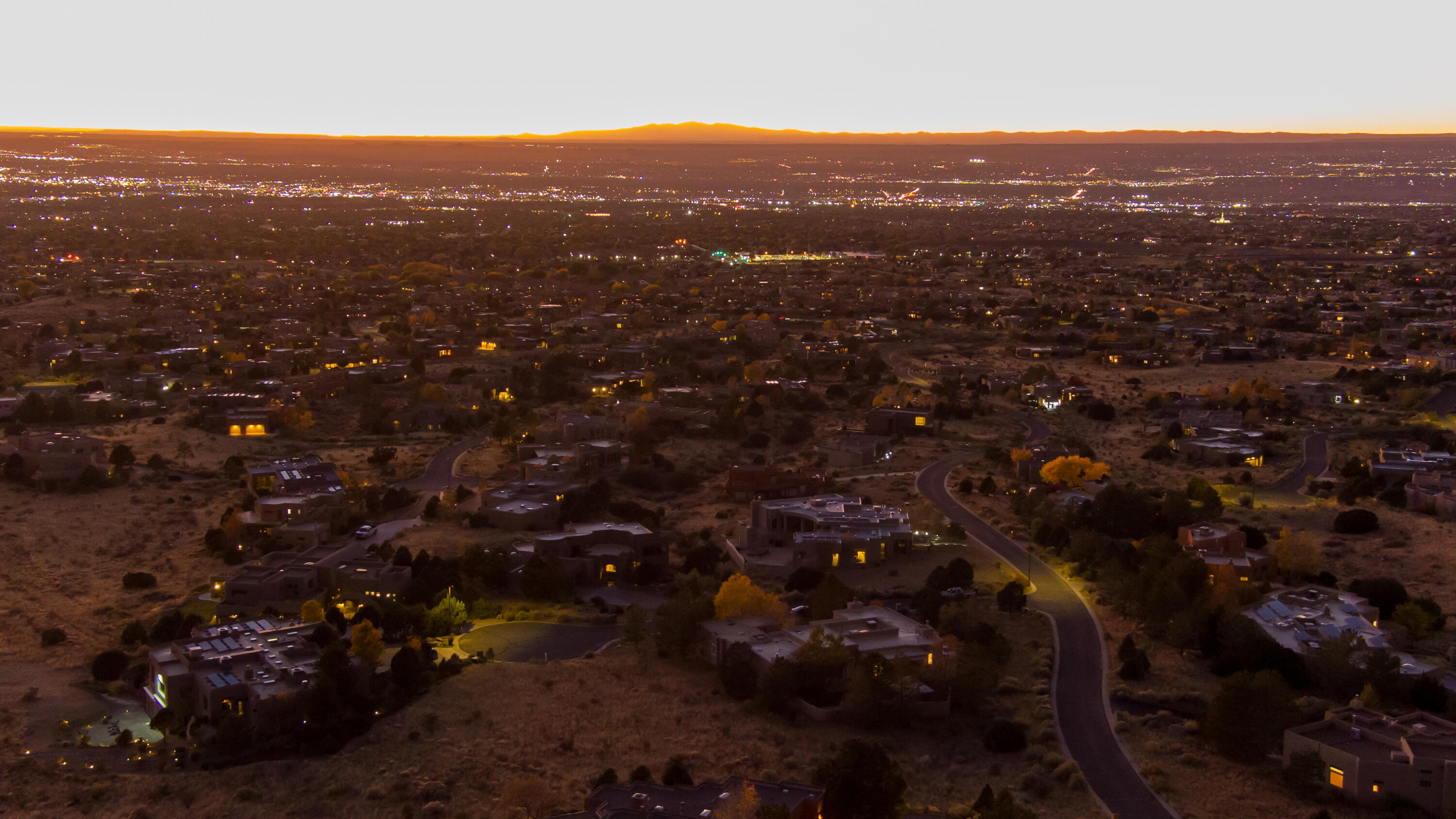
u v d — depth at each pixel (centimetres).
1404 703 16025
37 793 13812
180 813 13412
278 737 15225
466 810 13300
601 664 17575
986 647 17225
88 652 18275
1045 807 13450
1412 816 13000
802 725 15500
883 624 17450
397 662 16400
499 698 16238
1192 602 18575
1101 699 16338
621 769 14138
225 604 19888
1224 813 13275
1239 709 14575
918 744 15038
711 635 17525
